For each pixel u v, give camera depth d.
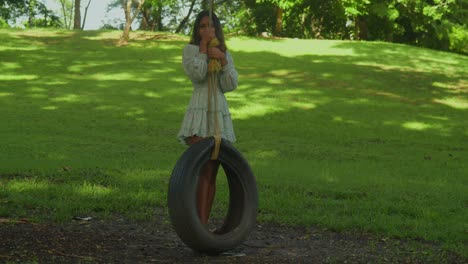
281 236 6.96
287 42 36.25
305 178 10.98
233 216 6.26
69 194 8.73
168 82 24.27
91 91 22.14
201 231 5.78
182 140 6.30
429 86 26.56
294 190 9.89
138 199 8.48
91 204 8.02
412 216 8.47
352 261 5.86
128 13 33.38
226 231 6.24
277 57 31.06
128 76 25.12
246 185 6.23
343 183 10.66
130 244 6.20
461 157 14.68
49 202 8.09
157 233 6.83
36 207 7.90
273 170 11.73
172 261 5.60
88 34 36.19
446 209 8.84
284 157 13.89
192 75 6.09
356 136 17.27
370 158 14.25
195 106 6.17
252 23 53.78
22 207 7.85
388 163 13.48
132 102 20.59
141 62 28.17
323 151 14.92
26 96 20.91
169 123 17.88
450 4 43.12
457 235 7.18
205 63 6.06
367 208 8.62
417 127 18.97
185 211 5.75
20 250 5.62
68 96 21.14
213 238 5.85
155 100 21.09
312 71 27.84
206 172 6.08
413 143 16.64
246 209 6.21
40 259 5.38
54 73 25.27
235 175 6.21
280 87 24.27
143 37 35.59
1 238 6.00
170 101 21.02
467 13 45.22
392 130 18.39
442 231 7.34
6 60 27.45
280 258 5.89
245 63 29.09
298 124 18.55
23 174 10.49
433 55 34.69
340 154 14.61
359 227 7.50
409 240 6.98
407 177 11.76
